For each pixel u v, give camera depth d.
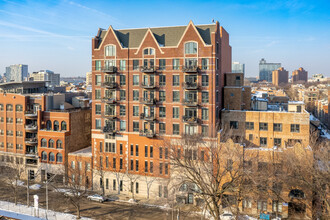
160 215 53.38
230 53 77.75
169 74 59.75
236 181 45.91
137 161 62.91
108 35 63.94
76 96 87.62
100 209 56.19
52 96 75.00
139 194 62.69
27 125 71.94
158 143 61.00
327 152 44.88
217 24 59.22
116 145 64.31
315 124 70.75
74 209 56.16
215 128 57.41
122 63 63.28
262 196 50.84
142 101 60.97
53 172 69.50
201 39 57.41
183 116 58.75
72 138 71.12
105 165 65.44
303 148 49.28
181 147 55.22
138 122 62.56
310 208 50.12
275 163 51.88
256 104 73.00
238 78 67.88
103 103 64.75
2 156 75.12
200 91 58.03
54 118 70.56
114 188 64.94
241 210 54.06
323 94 170.62
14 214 49.00
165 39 62.47
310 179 46.62
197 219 51.25
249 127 59.22
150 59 61.00
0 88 80.31
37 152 72.25
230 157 50.72
